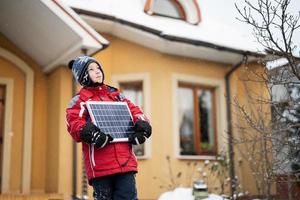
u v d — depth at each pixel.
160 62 10.83
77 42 8.70
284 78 5.50
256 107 7.98
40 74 10.27
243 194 8.88
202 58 11.38
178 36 10.18
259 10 4.84
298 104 5.70
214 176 10.51
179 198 7.50
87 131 3.38
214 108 11.68
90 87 3.77
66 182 9.27
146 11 11.55
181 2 12.18
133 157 3.63
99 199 3.50
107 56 10.67
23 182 9.60
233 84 11.66
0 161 9.60
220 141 11.31
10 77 9.92
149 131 3.61
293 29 4.77
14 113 9.84
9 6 8.80
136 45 10.90
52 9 8.34
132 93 10.91
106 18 9.98
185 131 11.18
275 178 6.47
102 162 3.50
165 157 10.42
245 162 11.05
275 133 5.85
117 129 3.61
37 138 9.98
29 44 9.70
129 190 3.48
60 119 9.38
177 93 10.96
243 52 10.85
